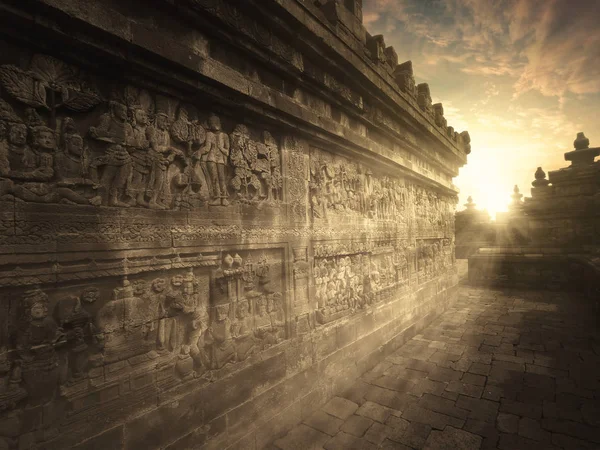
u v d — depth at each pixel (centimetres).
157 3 325
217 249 399
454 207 1384
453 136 1209
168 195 355
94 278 293
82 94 292
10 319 249
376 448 417
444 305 1149
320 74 545
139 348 324
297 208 527
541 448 404
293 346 497
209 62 367
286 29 450
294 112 489
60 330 272
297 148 534
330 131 568
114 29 286
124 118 319
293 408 477
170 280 357
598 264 1144
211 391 380
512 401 518
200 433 364
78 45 278
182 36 351
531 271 1533
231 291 418
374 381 611
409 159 912
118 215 310
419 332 908
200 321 381
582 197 1530
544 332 863
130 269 317
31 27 254
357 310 666
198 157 384
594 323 926
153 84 341
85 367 289
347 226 655
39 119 266
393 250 843
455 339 837
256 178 460
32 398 255
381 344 722
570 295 1325
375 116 706
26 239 253
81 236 283
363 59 621
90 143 300
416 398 541
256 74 440
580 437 421
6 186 245
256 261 461
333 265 618
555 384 568
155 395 332
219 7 370
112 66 309
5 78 247
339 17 564
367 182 747
